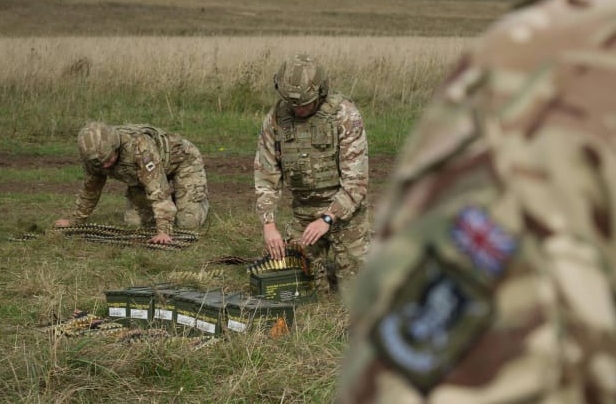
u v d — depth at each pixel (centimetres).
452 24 5219
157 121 1235
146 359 388
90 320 466
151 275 588
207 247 666
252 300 451
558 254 64
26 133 1156
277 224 730
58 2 5159
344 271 509
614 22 71
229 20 4994
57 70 1363
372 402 66
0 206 795
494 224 65
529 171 66
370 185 898
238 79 1377
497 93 70
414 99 1359
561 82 68
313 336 424
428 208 68
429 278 66
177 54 1487
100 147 656
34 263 603
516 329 63
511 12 79
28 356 391
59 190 876
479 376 63
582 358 63
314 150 496
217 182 924
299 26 4828
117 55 1464
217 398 362
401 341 66
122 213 788
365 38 2175
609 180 65
